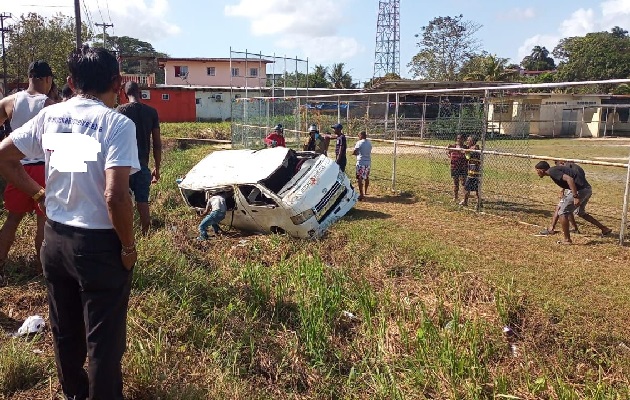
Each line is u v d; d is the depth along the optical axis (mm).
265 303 5613
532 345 4812
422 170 16172
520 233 8703
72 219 2834
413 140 23734
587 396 4031
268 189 8633
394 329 5195
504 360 4660
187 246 7711
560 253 7508
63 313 3094
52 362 4066
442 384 4234
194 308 5203
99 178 2812
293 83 31656
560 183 8125
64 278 3010
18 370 3828
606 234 8570
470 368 4359
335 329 5258
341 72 54531
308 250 7777
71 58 2969
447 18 54188
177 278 5660
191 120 43594
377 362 4648
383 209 10703
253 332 4941
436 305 5484
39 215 5418
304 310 5391
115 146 2758
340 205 9227
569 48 50562
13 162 3176
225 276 6297
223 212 8664
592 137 28875
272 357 4664
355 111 33531
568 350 4715
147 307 4934
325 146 13125
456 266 6688
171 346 4465
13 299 5168
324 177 8984
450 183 13781
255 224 8891
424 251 7324
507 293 5730
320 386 4340
